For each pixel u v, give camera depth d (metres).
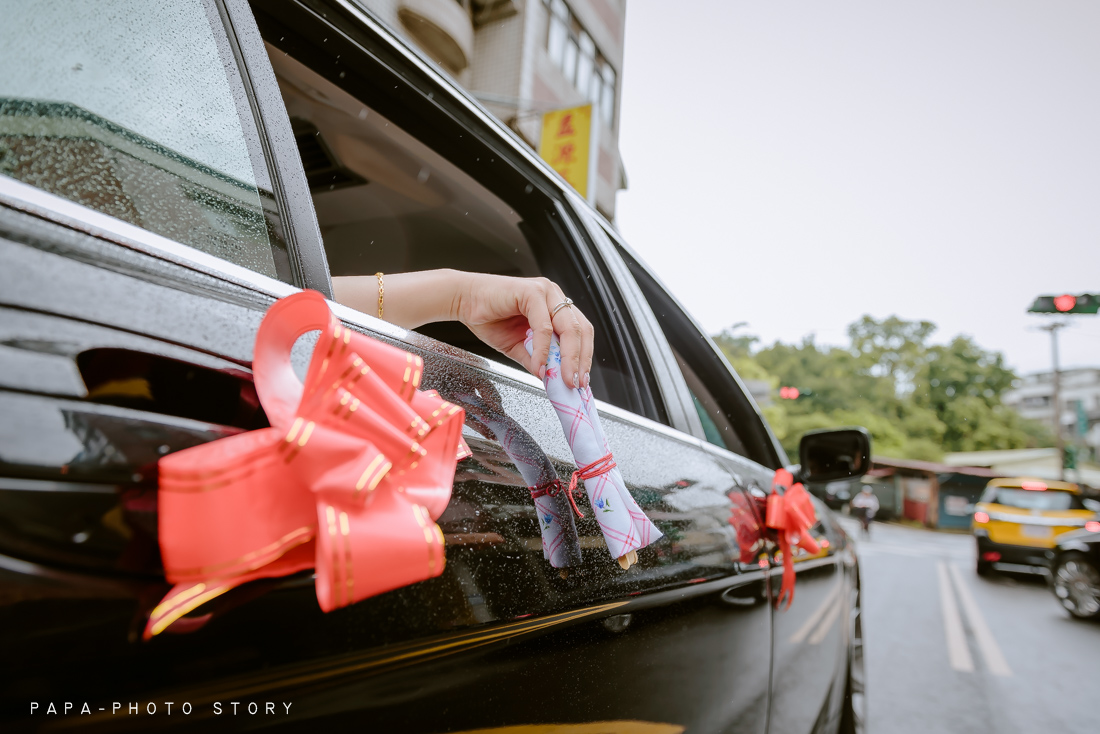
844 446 1.93
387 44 1.16
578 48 14.88
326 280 0.64
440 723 0.51
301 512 0.36
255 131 0.64
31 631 0.30
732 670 1.14
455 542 0.55
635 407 1.28
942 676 4.65
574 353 0.75
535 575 0.64
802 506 1.47
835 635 2.12
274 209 0.62
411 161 1.47
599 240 1.50
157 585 0.34
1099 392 64.94
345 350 0.38
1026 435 61.25
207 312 0.45
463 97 1.30
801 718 1.62
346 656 0.43
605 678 0.74
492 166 1.40
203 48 0.62
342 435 0.35
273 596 0.40
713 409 1.76
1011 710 3.98
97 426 0.35
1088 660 5.16
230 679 0.37
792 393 24.36
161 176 0.51
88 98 0.48
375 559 0.35
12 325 0.34
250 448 0.35
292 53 1.15
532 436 0.75
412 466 0.40
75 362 0.35
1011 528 9.22
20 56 0.45
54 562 0.31
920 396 59.59
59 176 0.44
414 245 1.79
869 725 3.67
